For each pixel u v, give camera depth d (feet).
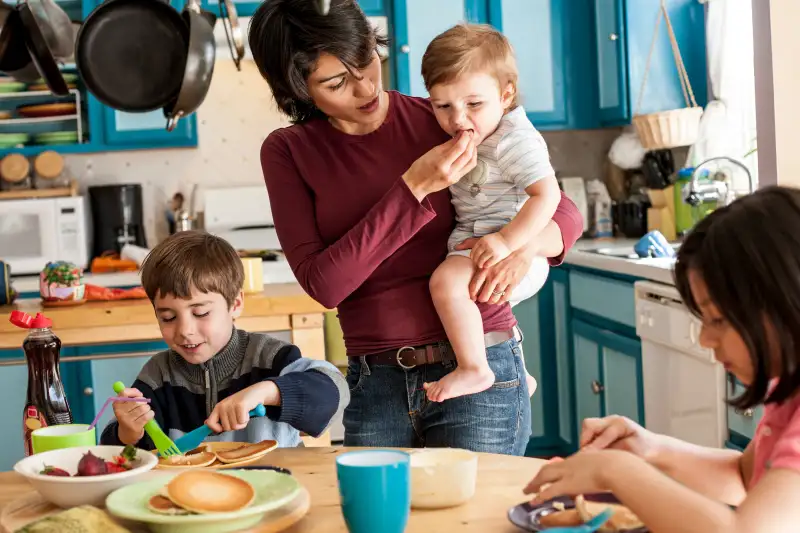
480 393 5.41
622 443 4.02
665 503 3.05
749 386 3.22
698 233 3.25
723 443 8.24
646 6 12.86
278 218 5.50
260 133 15.16
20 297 12.73
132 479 3.82
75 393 10.11
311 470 4.42
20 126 14.76
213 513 3.33
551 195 5.62
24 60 7.20
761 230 3.06
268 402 4.95
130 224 14.30
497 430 5.45
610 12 13.17
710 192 10.81
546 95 13.94
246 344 5.81
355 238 4.99
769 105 9.05
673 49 12.83
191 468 4.19
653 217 13.14
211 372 5.71
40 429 4.52
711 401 8.34
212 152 15.11
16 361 10.00
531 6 13.82
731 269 3.07
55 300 9.96
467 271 5.45
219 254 5.57
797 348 3.02
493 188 5.82
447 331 5.41
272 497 3.61
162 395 5.74
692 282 3.26
